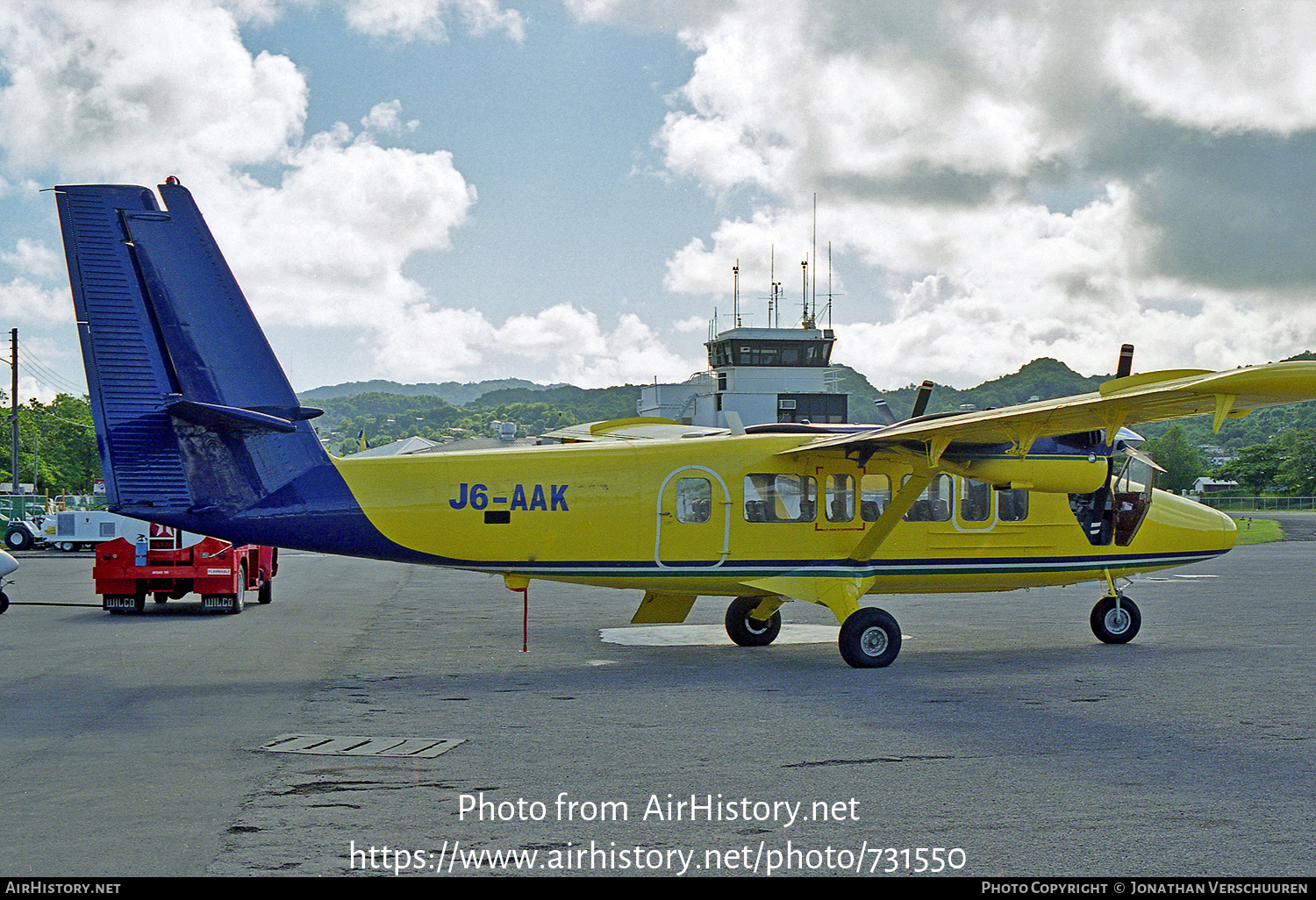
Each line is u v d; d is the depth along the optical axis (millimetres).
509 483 14031
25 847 6594
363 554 13742
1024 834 6938
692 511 14602
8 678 12969
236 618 19656
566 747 9305
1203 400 11500
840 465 15164
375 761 8789
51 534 43094
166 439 12906
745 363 63875
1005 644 16172
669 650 15641
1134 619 16266
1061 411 11984
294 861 6402
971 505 15758
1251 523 74688
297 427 13414
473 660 14578
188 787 7980
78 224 12727
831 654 15227
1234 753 9102
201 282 13039
